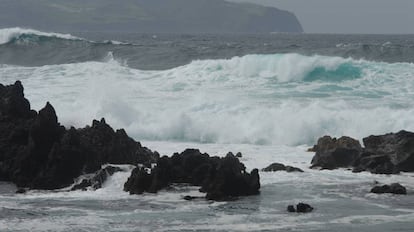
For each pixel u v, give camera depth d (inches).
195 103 2452.0
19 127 1706.4
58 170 1572.3
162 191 1493.6
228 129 2194.9
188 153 1625.2
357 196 1450.5
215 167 1520.7
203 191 1482.5
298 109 2329.0
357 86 2866.6
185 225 1210.0
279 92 2728.8
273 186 1544.0
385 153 1764.3
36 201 1405.0
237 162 1535.4
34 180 1560.0
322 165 1764.3
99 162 1641.2
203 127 2208.4
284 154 1958.7
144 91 2714.1
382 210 1330.0
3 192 1513.3
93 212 1304.1
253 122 2217.0
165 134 2217.0
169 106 2422.5
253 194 1466.5
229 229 1185.4
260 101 2519.7
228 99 2529.5
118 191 1508.4
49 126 1649.9
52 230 1167.0
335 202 1393.9
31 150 1616.6
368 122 2203.5
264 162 1829.5
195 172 1552.7
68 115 2266.2
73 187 1539.1
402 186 1493.6
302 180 1604.3
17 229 1170.0
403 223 1234.0
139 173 1508.4
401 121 2210.9
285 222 1235.9
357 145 1894.7
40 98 2522.1
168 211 1315.2
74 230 1168.8
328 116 2228.1
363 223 1234.0
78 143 1626.5
